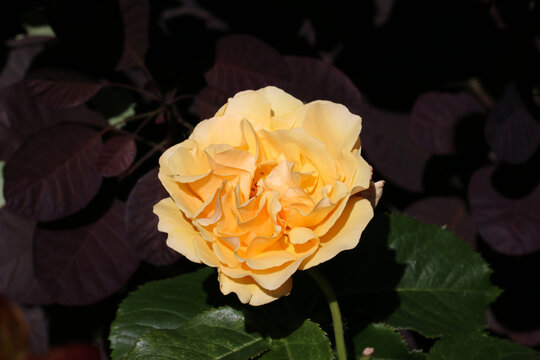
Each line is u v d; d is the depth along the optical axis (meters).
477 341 0.41
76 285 0.49
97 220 0.50
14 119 0.51
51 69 0.48
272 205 0.35
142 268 0.56
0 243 0.53
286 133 0.36
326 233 0.36
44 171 0.48
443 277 0.45
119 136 0.48
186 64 0.51
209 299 0.44
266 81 0.49
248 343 0.39
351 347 0.42
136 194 0.47
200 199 0.37
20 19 0.54
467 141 0.56
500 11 0.57
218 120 0.37
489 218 0.54
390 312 0.44
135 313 0.44
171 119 0.49
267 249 0.36
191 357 0.38
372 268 0.45
